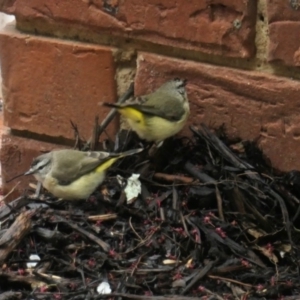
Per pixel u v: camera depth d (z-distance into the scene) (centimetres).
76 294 484
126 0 589
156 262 511
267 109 573
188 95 600
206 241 522
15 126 666
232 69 578
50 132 655
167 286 489
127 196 565
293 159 575
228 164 577
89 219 547
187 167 583
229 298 480
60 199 587
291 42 547
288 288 488
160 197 563
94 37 616
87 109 636
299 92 557
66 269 508
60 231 540
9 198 686
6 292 488
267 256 519
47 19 622
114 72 617
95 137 612
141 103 589
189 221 534
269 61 561
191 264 507
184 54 593
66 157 577
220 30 566
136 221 549
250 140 587
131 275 497
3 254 513
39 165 586
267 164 585
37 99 648
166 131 595
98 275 502
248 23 556
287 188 567
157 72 603
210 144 585
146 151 603
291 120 567
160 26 586
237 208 548
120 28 600
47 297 483
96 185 577
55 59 629
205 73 586
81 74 626
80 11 607
